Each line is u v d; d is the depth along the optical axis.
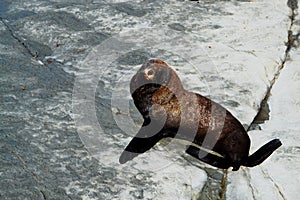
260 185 4.29
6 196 3.92
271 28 7.20
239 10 7.69
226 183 4.30
